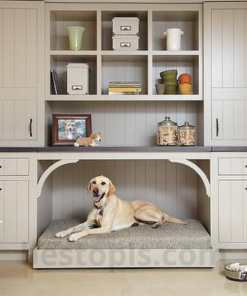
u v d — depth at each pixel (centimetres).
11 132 338
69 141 352
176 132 348
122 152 318
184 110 383
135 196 385
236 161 319
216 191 319
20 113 338
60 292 255
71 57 362
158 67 383
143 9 344
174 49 351
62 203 384
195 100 348
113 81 375
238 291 257
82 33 357
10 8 336
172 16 365
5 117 338
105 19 375
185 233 312
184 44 381
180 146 338
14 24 336
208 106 342
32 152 318
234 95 341
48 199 366
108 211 316
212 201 319
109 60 376
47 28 341
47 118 354
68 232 312
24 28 337
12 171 318
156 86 359
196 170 320
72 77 348
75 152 318
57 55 348
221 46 341
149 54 346
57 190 384
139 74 382
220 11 340
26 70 337
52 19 358
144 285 268
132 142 383
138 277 284
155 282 274
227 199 319
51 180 380
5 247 318
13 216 318
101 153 318
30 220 318
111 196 322
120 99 346
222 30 340
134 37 347
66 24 379
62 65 379
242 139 342
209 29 340
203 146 335
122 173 384
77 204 384
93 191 315
